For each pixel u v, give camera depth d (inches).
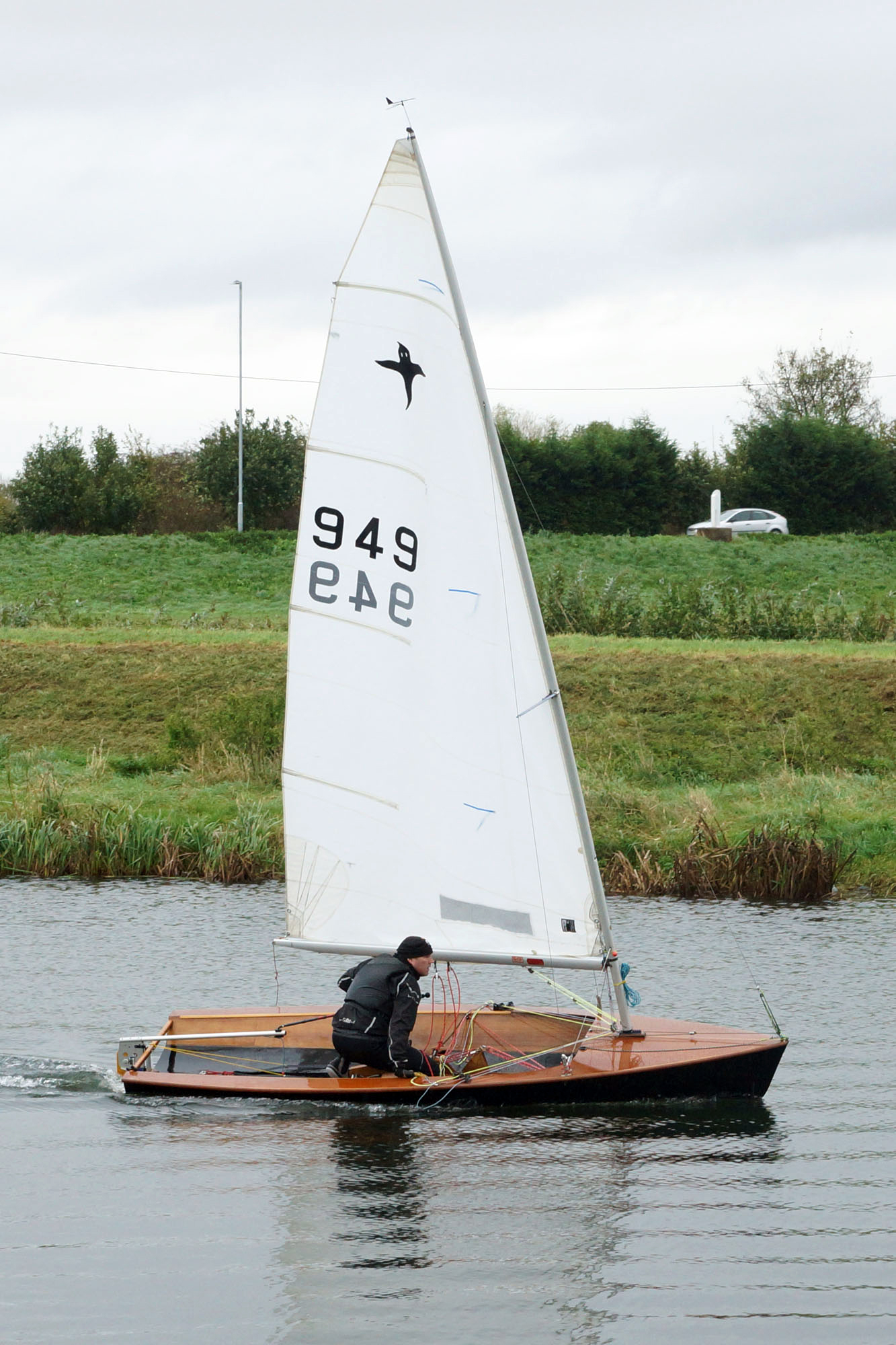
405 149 1219.9
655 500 6766.7
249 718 3203.7
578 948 1235.9
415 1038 1365.7
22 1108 1234.0
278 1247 964.6
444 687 1247.5
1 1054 1373.0
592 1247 965.2
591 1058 1262.3
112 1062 1358.3
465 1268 932.6
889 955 1834.4
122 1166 1107.3
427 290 1226.6
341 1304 885.8
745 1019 1537.9
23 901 2165.4
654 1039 1311.5
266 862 2423.7
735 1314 872.3
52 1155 1130.7
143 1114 1226.6
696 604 4338.1
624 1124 1210.0
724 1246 966.4
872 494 6929.1
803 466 6860.2
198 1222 1002.7
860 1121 1213.1
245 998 1609.3
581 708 3307.1
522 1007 1437.0
